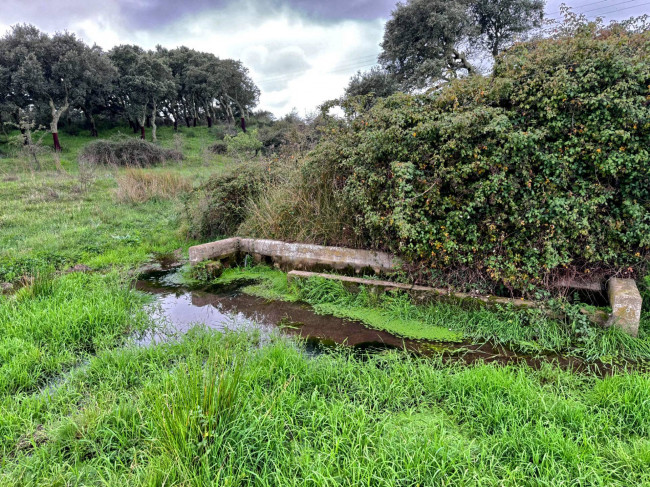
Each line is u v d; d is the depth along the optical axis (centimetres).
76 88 2684
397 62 2442
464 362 308
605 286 375
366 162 450
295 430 219
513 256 381
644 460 186
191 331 365
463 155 374
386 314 409
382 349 340
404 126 428
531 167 368
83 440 211
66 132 3269
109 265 605
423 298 411
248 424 213
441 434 209
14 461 203
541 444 199
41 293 433
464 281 407
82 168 1296
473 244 389
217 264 565
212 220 733
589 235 355
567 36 391
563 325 348
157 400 209
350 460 191
